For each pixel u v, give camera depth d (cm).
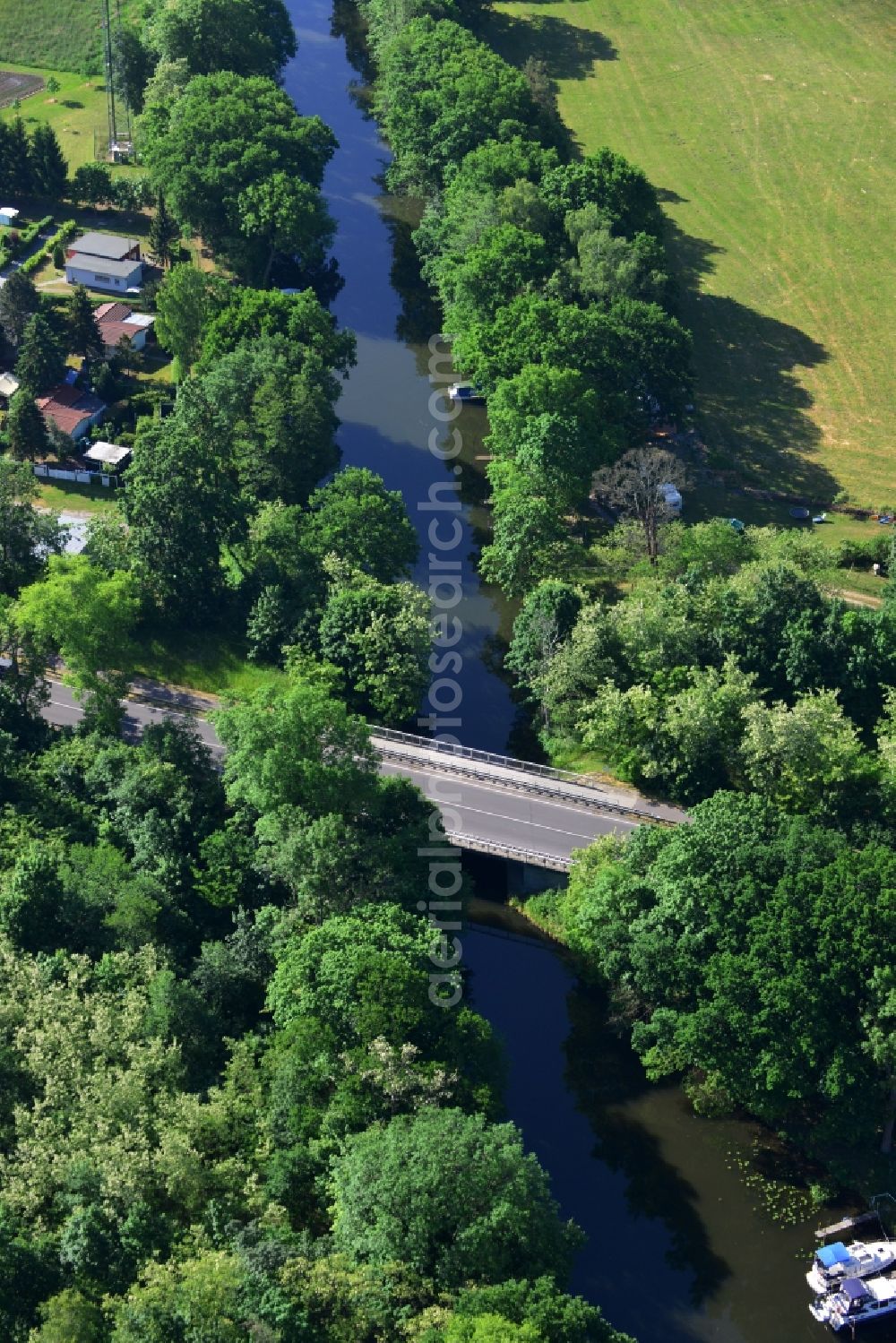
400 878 19850
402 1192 15575
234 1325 14412
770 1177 18988
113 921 18950
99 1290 15138
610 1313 17662
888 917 18425
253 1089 17412
